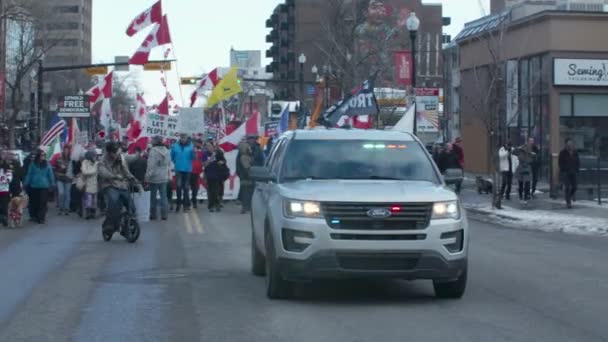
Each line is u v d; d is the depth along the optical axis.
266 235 11.35
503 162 30.30
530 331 9.46
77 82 81.62
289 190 10.89
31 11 58.56
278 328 9.63
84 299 11.66
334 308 10.75
